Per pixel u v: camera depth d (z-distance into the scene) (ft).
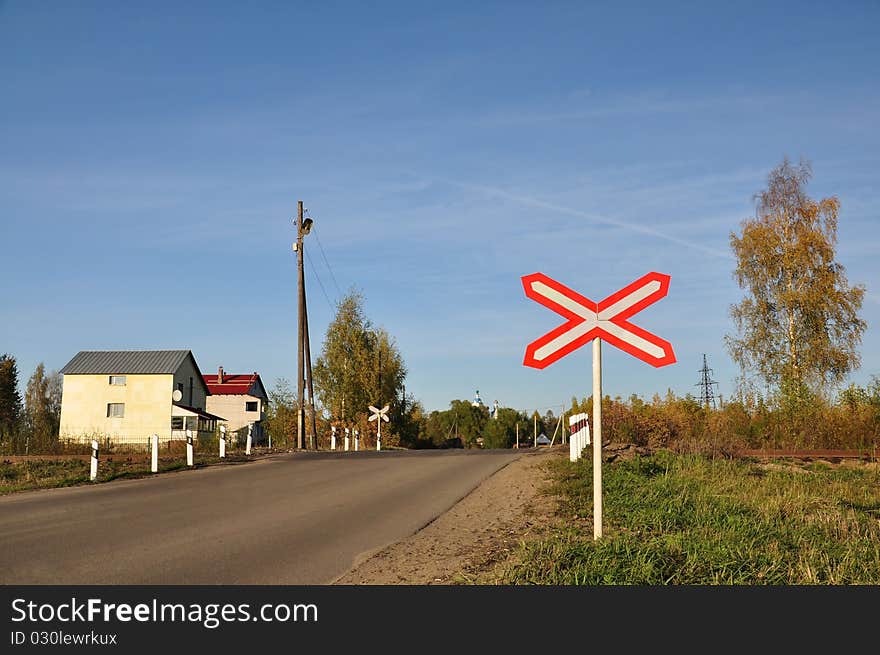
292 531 33.78
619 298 24.90
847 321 124.77
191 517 38.14
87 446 95.55
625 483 42.86
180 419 193.06
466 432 416.05
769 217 132.77
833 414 87.30
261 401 269.85
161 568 26.76
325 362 200.34
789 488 46.24
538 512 37.04
